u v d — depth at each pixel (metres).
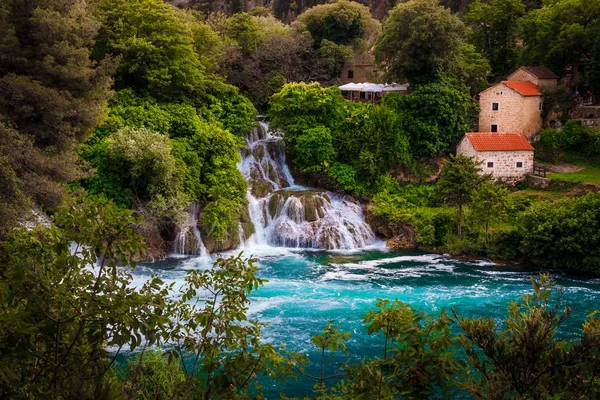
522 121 62.75
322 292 35.97
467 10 114.12
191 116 50.69
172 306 10.28
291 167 55.97
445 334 9.32
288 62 70.31
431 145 58.41
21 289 8.47
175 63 52.44
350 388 10.55
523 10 74.50
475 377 15.05
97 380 8.53
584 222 40.84
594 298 34.88
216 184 47.16
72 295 9.32
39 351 9.28
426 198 54.59
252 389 22.25
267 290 36.34
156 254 42.88
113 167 42.72
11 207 25.30
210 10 155.25
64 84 34.88
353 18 80.44
